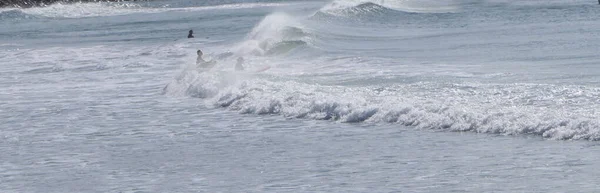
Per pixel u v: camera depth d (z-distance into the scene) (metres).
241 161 46.53
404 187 38.56
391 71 84.00
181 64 106.69
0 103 77.94
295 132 54.72
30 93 84.75
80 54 127.88
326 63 96.19
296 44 115.06
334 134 53.03
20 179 44.47
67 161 48.78
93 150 52.06
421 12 193.25
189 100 73.38
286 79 79.19
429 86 67.50
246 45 115.38
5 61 122.69
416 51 106.81
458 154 44.59
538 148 44.31
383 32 145.12
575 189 36.16
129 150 51.50
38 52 135.50
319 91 66.75
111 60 115.06
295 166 44.47
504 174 39.62
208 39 142.12
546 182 37.62
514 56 93.88
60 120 65.81
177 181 42.22
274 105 63.69
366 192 38.06
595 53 91.06
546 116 49.00
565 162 40.88
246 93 69.06
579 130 46.09
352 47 117.56
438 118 53.06
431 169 41.75
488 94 61.09
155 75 96.00
